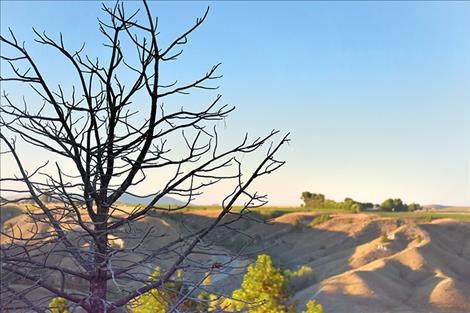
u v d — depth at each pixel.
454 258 111.06
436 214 150.88
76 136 5.05
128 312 4.69
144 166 4.86
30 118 4.79
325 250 147.38
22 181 4.47
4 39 4.73
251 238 4.82
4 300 4.20
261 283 23.83
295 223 167.88
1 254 4.19
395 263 110.69
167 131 4.93
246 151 4.82
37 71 4.81
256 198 4.82
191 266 4.73
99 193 4.97
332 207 192.12
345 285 95.62
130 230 4.92
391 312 85.38
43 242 4.47
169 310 4.59
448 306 86.75
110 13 4.82
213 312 4.71
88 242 4.86
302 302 89.94
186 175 4.82
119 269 4.82
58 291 4.56
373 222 156.38
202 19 4.89
